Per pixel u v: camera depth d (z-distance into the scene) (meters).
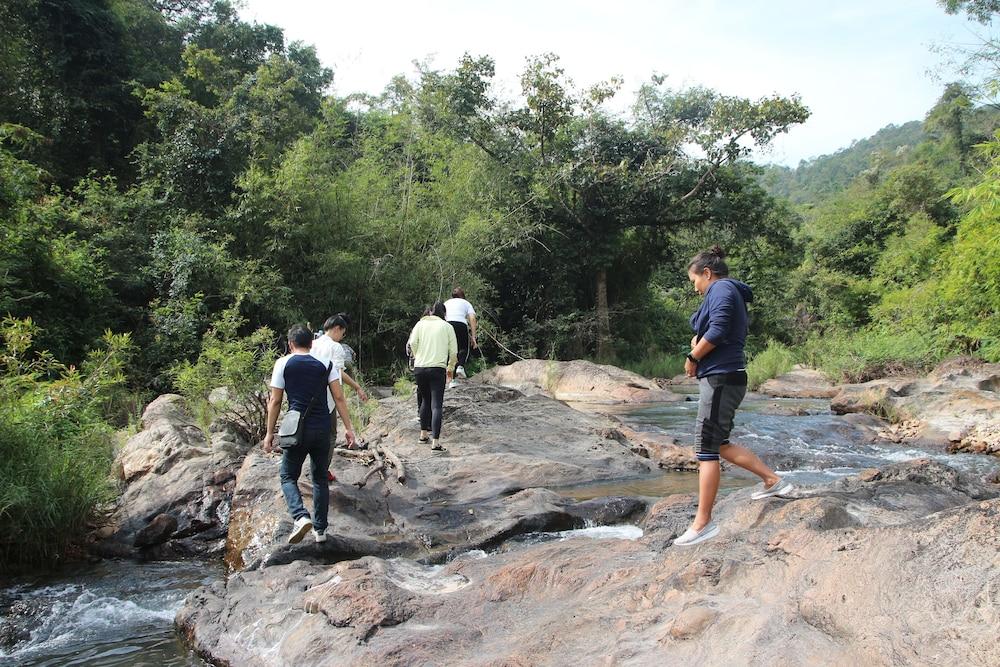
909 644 2.69
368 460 7.53
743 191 28.86
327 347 7.46
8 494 6.00
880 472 5.81
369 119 25.41
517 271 27.52
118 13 23.44
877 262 34.56
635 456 9.64
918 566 3.03
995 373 15.30
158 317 15.55
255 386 9.05
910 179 37.62
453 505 7.00
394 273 19.50
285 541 5.90
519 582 4.41
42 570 6.18
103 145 21.91
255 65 28.70
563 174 26.11
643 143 27.92
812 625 3.04
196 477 7.38
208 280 16.84
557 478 8.34
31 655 4.52
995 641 2.53
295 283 18.39
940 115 43.00
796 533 3.86
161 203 18.36
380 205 19.89
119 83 21.58
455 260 20.91
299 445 5.61
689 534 4.32
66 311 14.68
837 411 15.01
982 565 2.88
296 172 17.86
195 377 9.73
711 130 26.45
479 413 10.30
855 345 22.72
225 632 4.50
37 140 19.02
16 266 13.02
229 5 29.64
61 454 6.87
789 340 34.12
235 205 18.88
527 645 3.53
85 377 11.43
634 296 32.44
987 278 18.48
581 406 17.19
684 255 32.19
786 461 9.60
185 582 5.86
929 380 15.62
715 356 4.23
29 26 20.00
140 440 8.30
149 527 6.65
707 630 3.18
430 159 23.12
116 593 5.61
